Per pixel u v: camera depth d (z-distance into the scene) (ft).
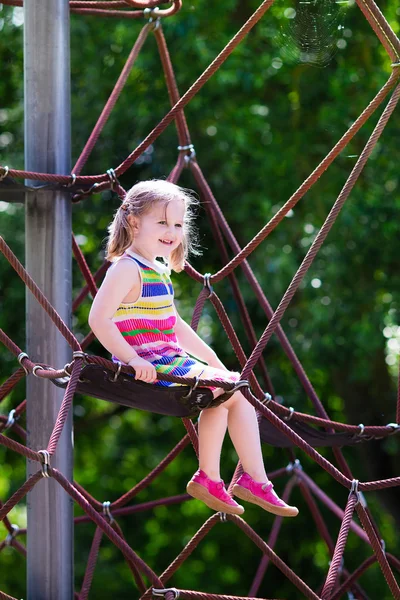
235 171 51.13
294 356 31.32
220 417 20.88
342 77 50.11
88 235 56.85
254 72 49.47
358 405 55.42
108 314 19.98
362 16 51.34
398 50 22.88
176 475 71.31
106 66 51.42
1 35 53.98
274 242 49.65
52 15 25.63
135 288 20.53
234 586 69.56
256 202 50.75
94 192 25.99
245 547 70.08
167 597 21.42
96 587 68.80
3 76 57.47
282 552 66.74
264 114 51.88
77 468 73.20
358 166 22.35
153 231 20.81
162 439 66.59
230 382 20.01
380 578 63.87
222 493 20.70
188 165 31.30
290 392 53.01
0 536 77.25
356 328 47.96
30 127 25.54
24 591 72.74
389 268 50.31
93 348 58.49
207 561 71.05
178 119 30.73
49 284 24.80
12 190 24.91
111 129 51.42
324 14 28.37
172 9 31.27
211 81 49.47
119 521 71.26
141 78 51.16
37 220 24.95
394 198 49.32
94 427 69.31
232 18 52.54
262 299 31.32
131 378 19.43
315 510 38.68
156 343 20.59
